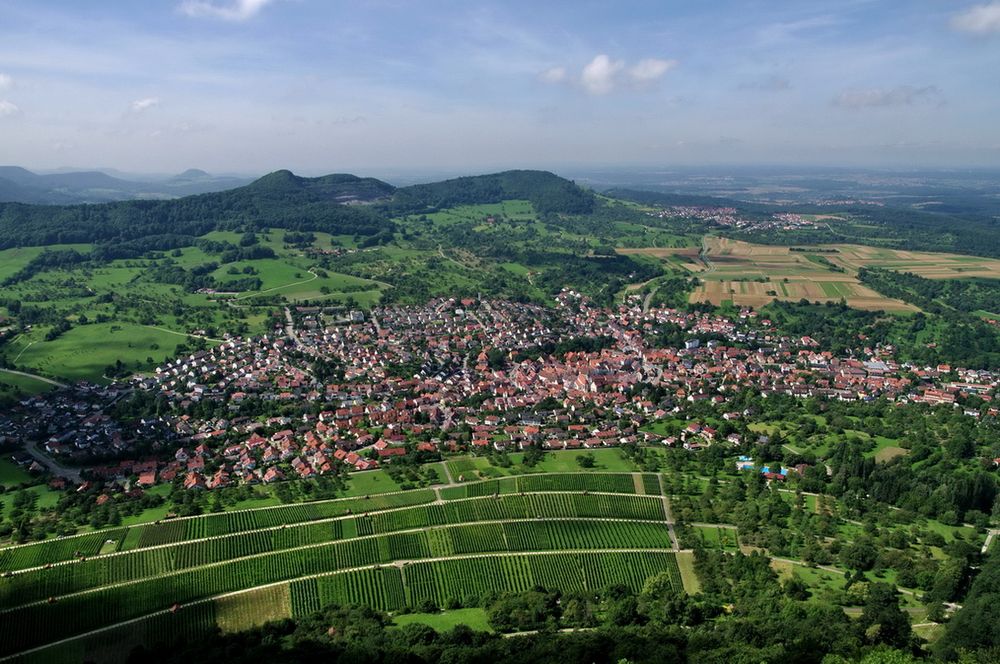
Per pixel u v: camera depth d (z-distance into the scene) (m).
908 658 154.00
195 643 186.38
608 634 179.50
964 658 155.50
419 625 186.88
